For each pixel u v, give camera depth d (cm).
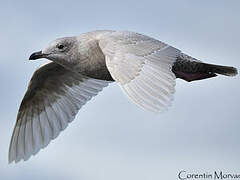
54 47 1279
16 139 1399
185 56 1228
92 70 1269
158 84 1000
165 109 965
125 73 1034
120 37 1128
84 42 1253
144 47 1088
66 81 1412
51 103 1424
